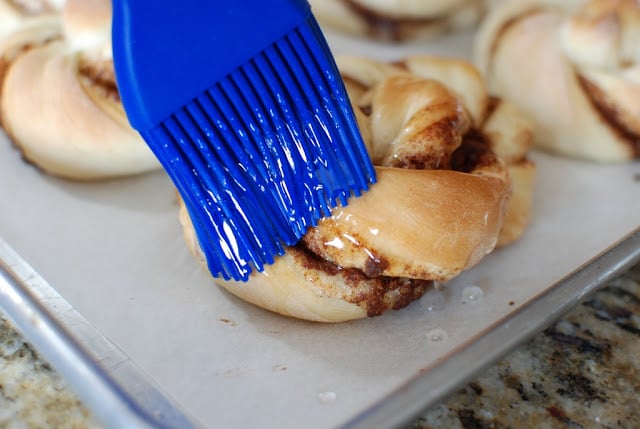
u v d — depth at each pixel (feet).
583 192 1.05
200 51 0.75
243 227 0.81
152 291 0.90
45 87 1.03
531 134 1.04
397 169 0.84
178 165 0.78
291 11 0.75
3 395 0.80
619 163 1.09
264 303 0.87
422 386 0.76
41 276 0.88
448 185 0.84
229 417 0.78
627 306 0.88
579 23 1.10
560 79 1.10
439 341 0.85
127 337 0.85
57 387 0.80
